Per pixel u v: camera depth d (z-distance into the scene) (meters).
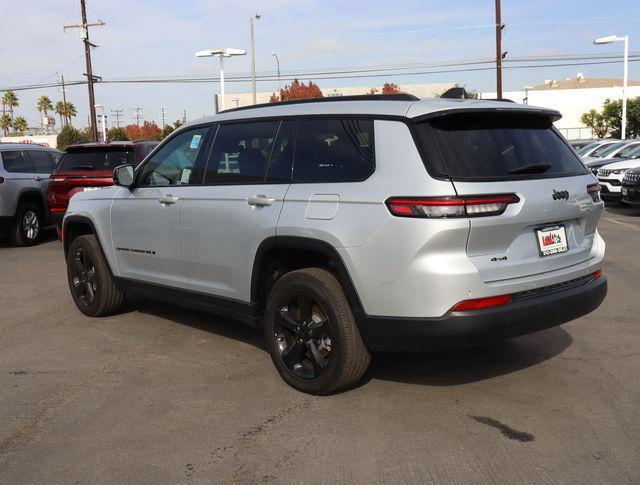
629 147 18.33
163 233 5.19
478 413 3.83
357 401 4.04
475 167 3.62
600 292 4.26
